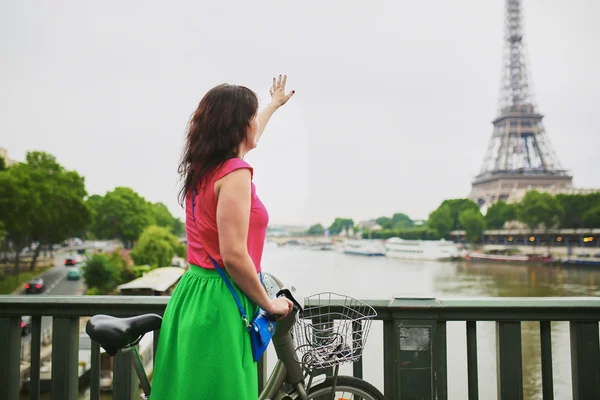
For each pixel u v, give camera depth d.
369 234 179.38
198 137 1.96
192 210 1.99
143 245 72.81
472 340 2.83
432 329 2.80
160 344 2.01
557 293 59.75
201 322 1.90
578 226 96.06
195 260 1.99
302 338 2.14
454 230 135.00
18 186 59.62
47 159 69.56
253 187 1.97
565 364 22.53
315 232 197.25
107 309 2.83
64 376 2.85
